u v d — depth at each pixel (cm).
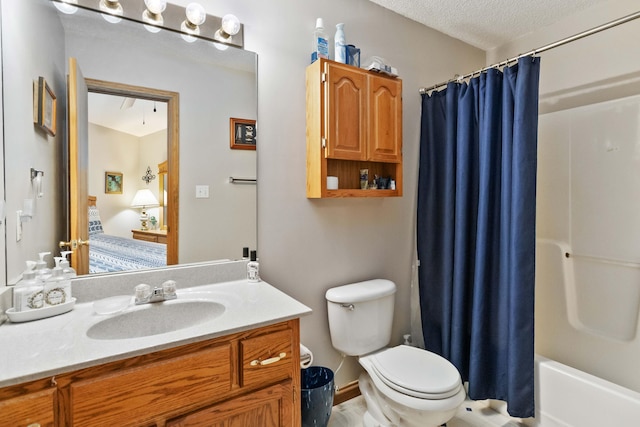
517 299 164
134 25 135
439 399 134
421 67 224
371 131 175
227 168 156
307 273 179
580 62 205
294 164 173
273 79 165
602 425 144
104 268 131
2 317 103
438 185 211
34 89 117
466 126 189
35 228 117
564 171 204
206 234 152
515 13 208
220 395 100
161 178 142
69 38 124
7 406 73
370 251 204
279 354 111
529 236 163
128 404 86
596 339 187
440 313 209
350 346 174
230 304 122
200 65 148
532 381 165
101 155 130
